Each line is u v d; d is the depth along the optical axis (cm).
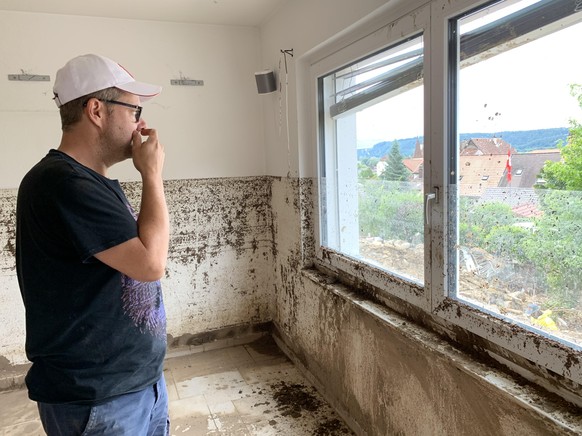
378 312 173
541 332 113
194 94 278
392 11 159
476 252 133
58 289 101
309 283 237
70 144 109
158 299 120
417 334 151
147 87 117
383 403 175
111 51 258
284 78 250
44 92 247
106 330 105
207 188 287
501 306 125
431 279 149
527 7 111
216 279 296
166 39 268
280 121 263
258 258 305
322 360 230
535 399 109
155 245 102
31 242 101
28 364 259
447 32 135
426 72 144
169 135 275
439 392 141
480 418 125
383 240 183
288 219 264
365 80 187
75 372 104
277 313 300
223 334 301
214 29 278
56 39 247
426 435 150
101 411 106
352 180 204
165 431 138
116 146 112
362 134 192
